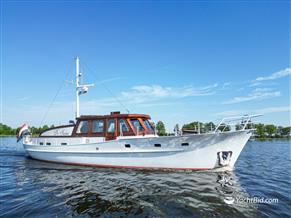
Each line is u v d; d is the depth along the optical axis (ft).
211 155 35.04
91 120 43.37
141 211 21.36
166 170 36.94
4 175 37.96
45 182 32.60
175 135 34.88
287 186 29.81
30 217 20.44
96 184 30.63
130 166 38.37
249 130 34.19
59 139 46.21
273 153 76.13
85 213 21.08
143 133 39.93
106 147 39.65
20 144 123.54
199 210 21.45
